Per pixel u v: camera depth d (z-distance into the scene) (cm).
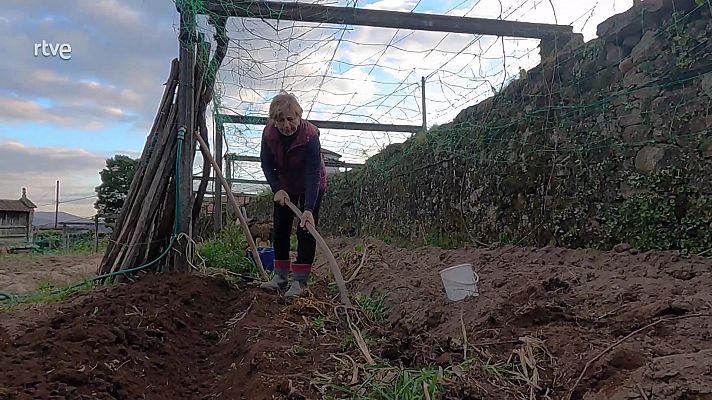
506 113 730
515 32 658
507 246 666
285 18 610
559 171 608
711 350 224
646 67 500
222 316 462
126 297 435
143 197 601
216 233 1040
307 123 511
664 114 479
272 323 398
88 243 2105
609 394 219
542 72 652
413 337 340
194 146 610
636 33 523
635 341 264
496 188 741
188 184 589
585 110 577
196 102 612
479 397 242
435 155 944
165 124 616
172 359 344
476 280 438
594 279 409
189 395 305
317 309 440
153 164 600
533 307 332
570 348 277
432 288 500
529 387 253
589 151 563
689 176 451
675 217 459
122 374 292
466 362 278
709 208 430
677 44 470
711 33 443
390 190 1156
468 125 820
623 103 525
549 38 666
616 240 518
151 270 590
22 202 3616
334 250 1120
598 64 566
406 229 1057
